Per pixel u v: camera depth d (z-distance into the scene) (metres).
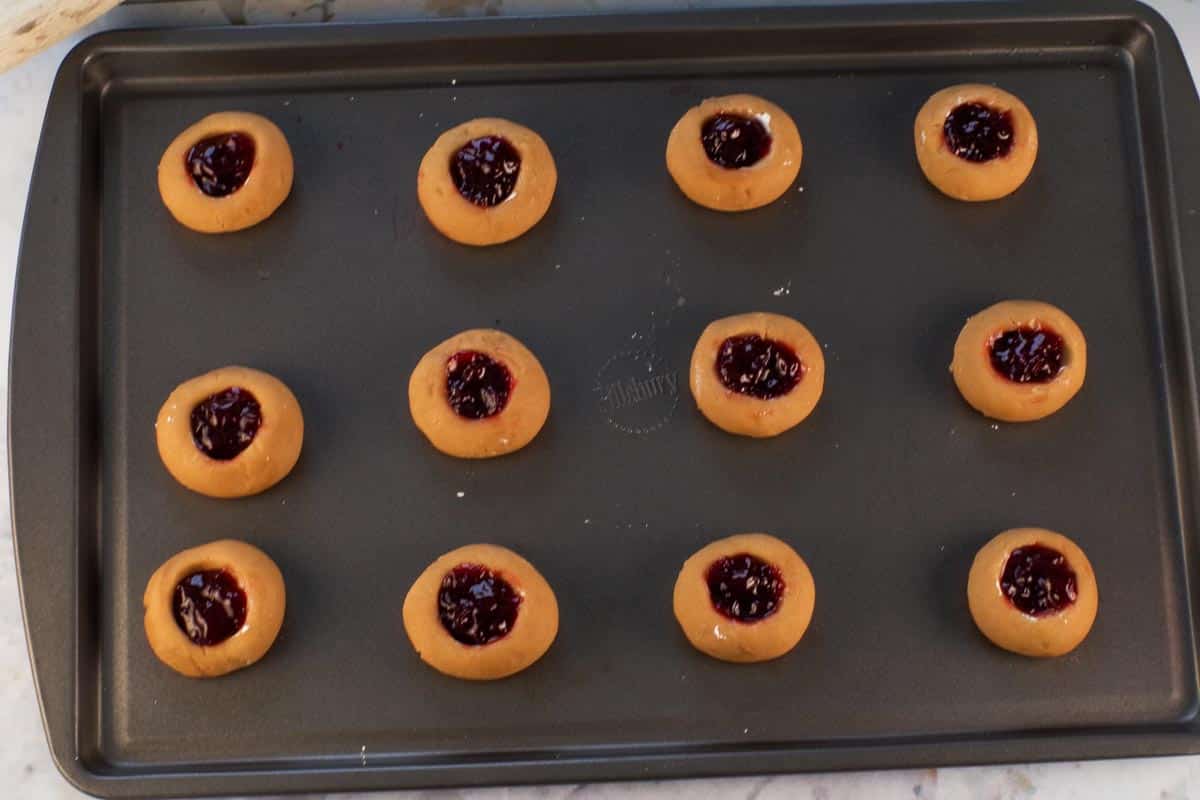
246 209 0.62
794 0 0.66
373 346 0.62
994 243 0.64
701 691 0.59
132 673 0.59
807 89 0.65
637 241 0.63
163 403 0.62
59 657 0.58
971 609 0.60
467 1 0.66
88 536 0.60
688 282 0.63
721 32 0.64
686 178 0.63
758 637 0.58
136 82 0.65
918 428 0.62
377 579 0.60
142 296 0.63
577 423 0.62
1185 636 0.60
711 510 0.61
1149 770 0.60
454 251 0.63
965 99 0.64
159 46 0.64
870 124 0.65
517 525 0.61
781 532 0.61
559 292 0.63
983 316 0.62
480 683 0.59
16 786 0.60
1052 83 0.65
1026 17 0.65
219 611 0.59
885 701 0.59
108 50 0.64
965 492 0.61
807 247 0.63
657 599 0.60
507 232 0.63
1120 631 0.60
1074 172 0.64
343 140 0.64
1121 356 0.63
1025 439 0.62
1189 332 0.62
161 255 0.63
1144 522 0.61
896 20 0.64
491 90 0.65
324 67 0.65
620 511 0.61
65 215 0.62
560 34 0.64
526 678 0.59
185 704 0.59
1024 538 0.60
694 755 0.58
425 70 0.65
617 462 0.61
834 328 0.63
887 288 0.63
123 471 0.61
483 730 0.59
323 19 0.66
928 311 0.63
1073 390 0.61
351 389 0.62
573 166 0.64
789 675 0.59
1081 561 0.60
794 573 0.59
